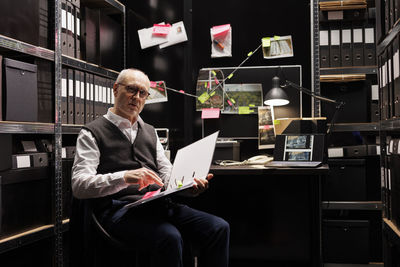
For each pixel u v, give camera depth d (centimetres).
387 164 212
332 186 259
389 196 210
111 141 174
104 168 171
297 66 283
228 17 296
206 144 165
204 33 299
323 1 258
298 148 227
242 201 261
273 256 258
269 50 287
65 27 233
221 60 296
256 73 288
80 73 246
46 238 222
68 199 235
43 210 218
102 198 167
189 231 168
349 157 275
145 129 194
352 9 259
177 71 296
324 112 270
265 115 279
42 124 210
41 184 217
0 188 180
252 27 292
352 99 265
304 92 258
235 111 287
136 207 158
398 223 186
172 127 296
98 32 264
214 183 264
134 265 164
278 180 258
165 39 298
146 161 184
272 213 258
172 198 199
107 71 276
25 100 198
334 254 257
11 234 195
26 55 212
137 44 307
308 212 254
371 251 276
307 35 284
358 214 279
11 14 191
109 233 156
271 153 282
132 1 308
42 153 216
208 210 264
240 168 212
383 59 209
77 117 243
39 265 222
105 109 274
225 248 164
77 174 160
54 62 221
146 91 184
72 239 159
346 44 262
